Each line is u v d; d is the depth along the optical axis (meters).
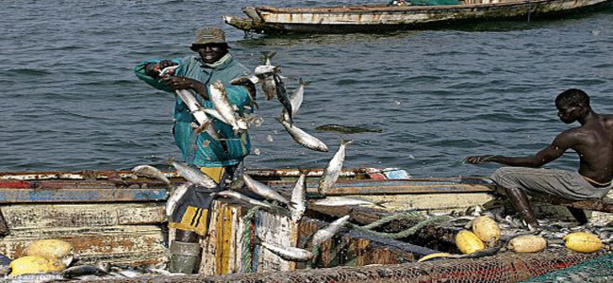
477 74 27.02
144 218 9.27
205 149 8.22
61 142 16.84
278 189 9.80
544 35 37.19
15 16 43.25
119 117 19.41
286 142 17.02
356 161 15.91
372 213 8.43
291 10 35.78
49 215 8.97
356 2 50.41
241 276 5.66
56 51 30.58
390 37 36.81
